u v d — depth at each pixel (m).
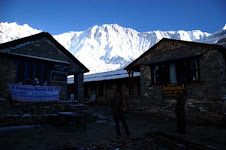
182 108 6.39
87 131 6.60
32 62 9.82
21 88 8.72
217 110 8.09
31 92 9.05
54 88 10.07
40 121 8.16
